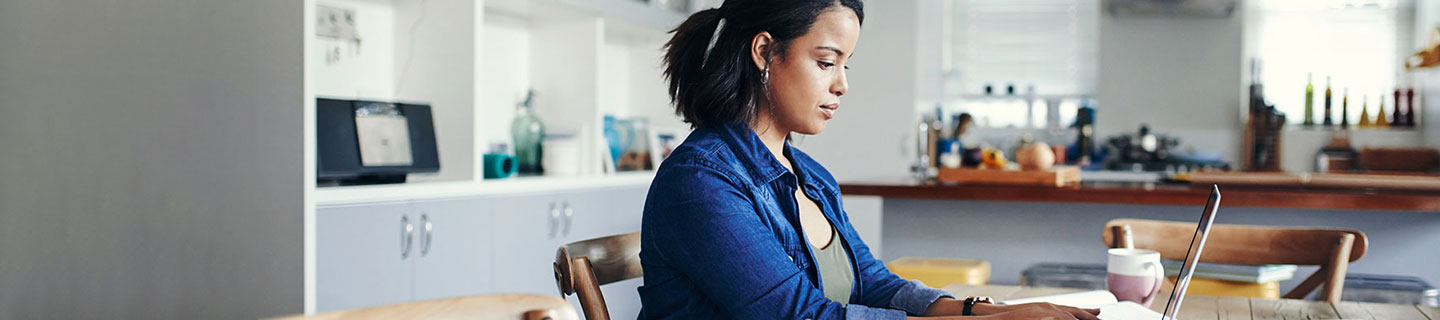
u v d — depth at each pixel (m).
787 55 1.38
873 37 6.03
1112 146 6.33
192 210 2.75
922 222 3.50
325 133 2.78
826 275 1.46
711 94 1.38
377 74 3.34
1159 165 6.03
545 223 3.39
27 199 2.94
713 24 1.41
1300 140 6.13
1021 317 1.29
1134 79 6.36
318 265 2.59
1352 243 2.10
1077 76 6.56
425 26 3.30
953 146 6.07
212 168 2.71
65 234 2.91
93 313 2.89
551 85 3.94
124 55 2.83
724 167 1.32
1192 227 2.27
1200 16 6.15
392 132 2.97
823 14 1.37
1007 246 3.41
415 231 2.86
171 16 2.77
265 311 2.62
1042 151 3.26
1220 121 6.24
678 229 1.28
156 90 2.78
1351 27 6.13
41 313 2.95
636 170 4.13
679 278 1.32
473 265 3.07
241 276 2.66
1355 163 5.88
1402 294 2.65
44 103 2.92
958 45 6.78
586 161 3.81
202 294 2.74
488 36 3.78
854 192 3.33
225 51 2.68
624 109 4.62
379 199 2.76
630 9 3.98
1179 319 1.65
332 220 2.62
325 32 3.15
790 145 1.58
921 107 6.15
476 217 3.08
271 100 2.61
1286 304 1.78
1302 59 6.21
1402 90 5.98
